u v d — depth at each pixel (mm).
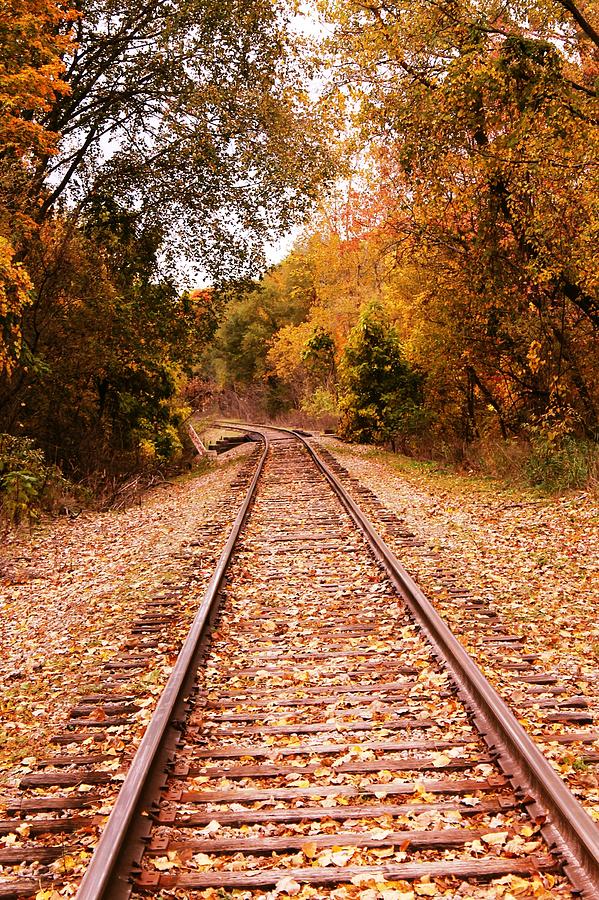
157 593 8281
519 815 3658
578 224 12852
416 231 16031
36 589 9570
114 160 19391
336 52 13281
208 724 4902
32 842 3758
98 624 7496
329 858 3404
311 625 6797
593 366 15023
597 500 11516
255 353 64188
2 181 13742
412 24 12125
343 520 11602
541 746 4352
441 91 12164
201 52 17766
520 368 16500
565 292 13742
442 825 3627
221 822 3717
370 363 26078
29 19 11484
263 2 16938
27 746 4875
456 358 18516
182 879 3287
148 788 3885
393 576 7891
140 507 16797
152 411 24000
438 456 22312
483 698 4637
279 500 14180
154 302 21422
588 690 5238
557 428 14047
